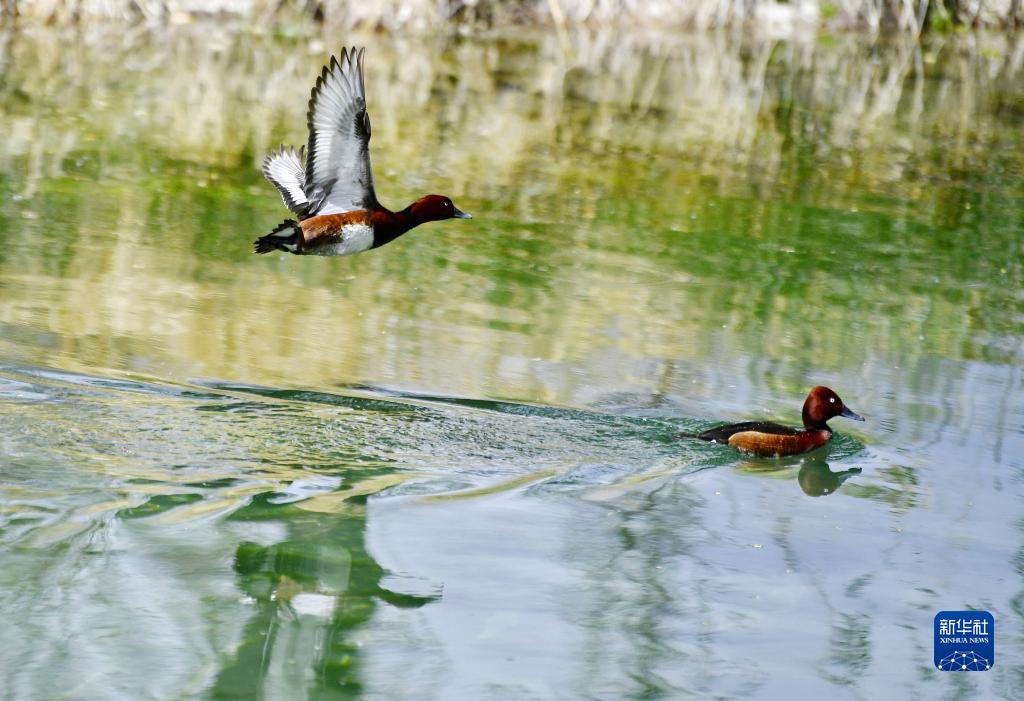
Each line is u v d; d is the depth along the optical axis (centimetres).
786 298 1595
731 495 1082
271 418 1160
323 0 2992
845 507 1068
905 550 991
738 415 1247
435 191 1891
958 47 3359
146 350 1288
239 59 2639
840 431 1231
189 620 836
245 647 811
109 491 1004
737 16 3447
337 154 909
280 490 1027
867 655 833
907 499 1089
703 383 1320
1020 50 3366
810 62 3072
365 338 1373
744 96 2680
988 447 1202
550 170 2059
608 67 2862
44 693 752
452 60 2803
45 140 2002
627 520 1016
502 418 1200
